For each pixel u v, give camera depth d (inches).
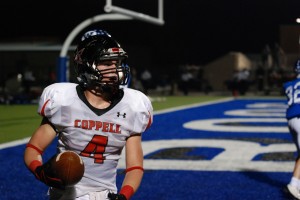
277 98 1264.8
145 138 505.4
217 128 598.9
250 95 1403.8
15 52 1309.1
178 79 1633.9
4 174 323.9
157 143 468.4
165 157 392.5
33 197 268.7
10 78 1132.5
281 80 1413.6
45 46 1301.7
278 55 1578.5
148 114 139.4
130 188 131.5
